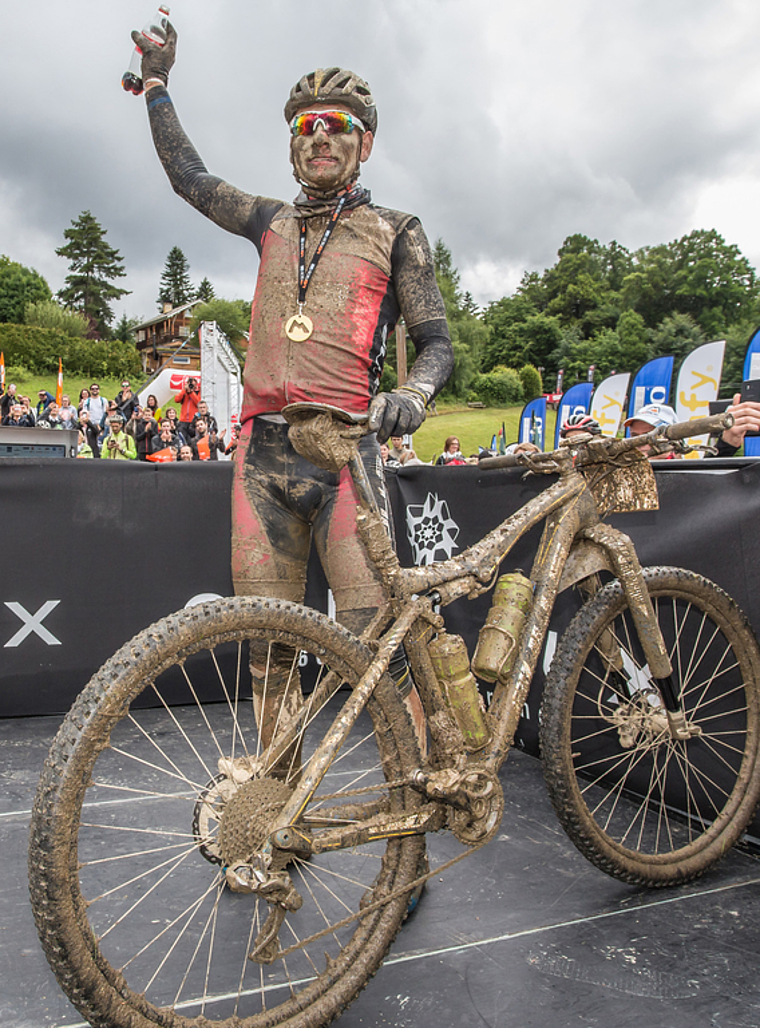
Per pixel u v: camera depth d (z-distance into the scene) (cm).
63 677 311
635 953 152
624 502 184
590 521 183
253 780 130
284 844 118
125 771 253
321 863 189
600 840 170
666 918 166
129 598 320
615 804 215
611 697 236
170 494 324
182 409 1681
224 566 331
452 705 143
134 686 112
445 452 1141
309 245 168
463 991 140
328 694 143
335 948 154
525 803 233
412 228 171
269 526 171
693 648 210
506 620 158
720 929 162
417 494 327
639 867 173
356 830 129
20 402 1355
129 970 145
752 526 199
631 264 9019
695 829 213
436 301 168
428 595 145
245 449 173
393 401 138
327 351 162
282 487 168
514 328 8231
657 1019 133
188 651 118
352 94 164
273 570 171
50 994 138
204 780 245
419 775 136
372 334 167
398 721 138
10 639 304
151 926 161
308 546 181
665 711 187
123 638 319
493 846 203
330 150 163
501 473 276
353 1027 130
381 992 140
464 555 152
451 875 187
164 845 200
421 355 164
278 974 145
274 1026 121
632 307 7956
